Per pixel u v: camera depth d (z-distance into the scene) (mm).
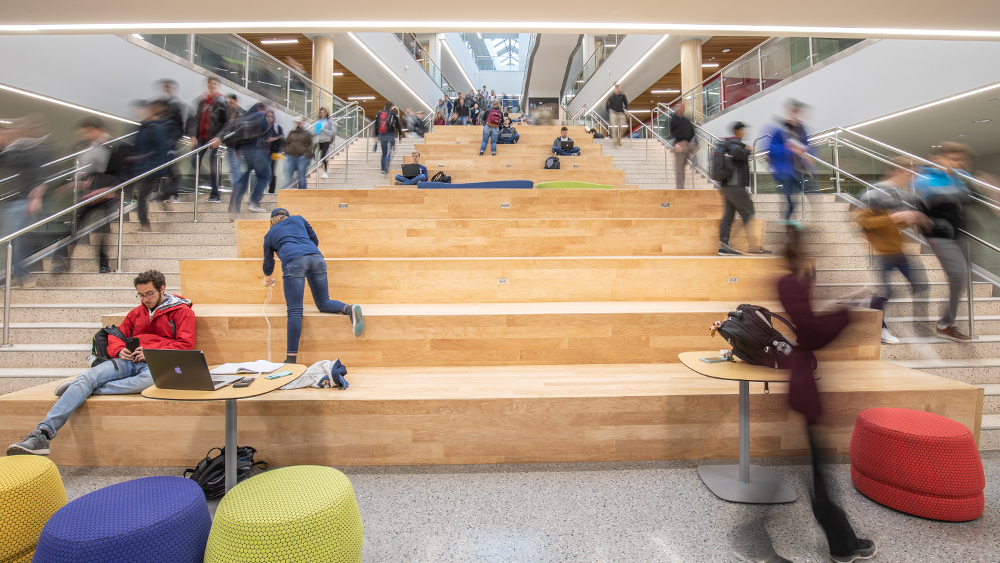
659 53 13977
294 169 7199
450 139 10453
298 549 1691
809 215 5762
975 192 3842
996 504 2402
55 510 2059
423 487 2596
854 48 7246
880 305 3807
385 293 4301
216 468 2561
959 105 6250
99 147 5355
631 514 2330
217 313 3713
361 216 5805
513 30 3691
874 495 2426
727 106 10391
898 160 5094
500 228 5133
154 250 5289
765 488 2508
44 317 4152
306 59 14711
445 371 3434
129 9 3334
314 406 2816
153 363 2188
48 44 5590
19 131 4895
